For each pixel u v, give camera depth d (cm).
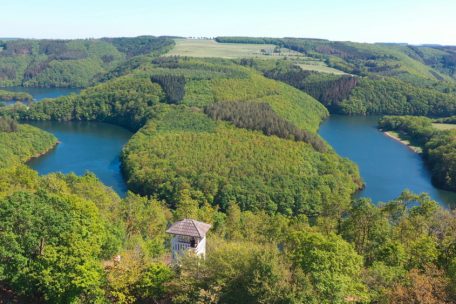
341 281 6300
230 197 19088
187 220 7781
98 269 6844
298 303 5806
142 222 12325
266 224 12294
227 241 10350
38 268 6625
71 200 8869
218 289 6188
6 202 7231
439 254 8394
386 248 8631
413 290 6144
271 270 6031
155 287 6712
